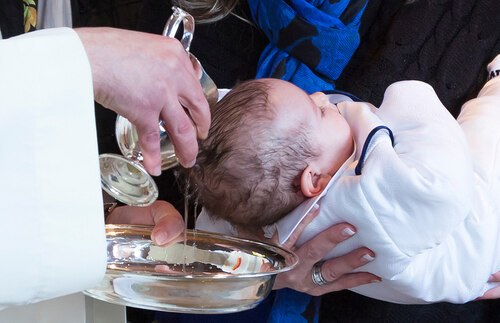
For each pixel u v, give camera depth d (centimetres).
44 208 86
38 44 86
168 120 92
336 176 126
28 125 85
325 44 146
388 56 148
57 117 86
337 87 154
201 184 131
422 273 131
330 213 125
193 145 96
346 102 138
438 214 120
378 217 121
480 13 147
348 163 129
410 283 130
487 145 136
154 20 158
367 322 154
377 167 121
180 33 155
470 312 154
